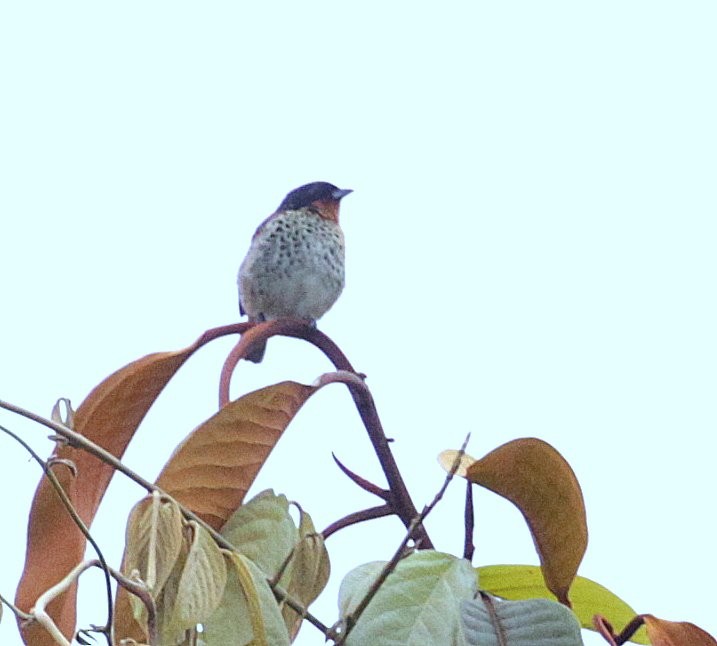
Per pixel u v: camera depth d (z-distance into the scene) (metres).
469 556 3.82
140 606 3.28
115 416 3.81
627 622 4.09
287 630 3.50
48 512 3.60
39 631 3.38
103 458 3.38
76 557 3.60
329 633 3.46
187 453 3.79
